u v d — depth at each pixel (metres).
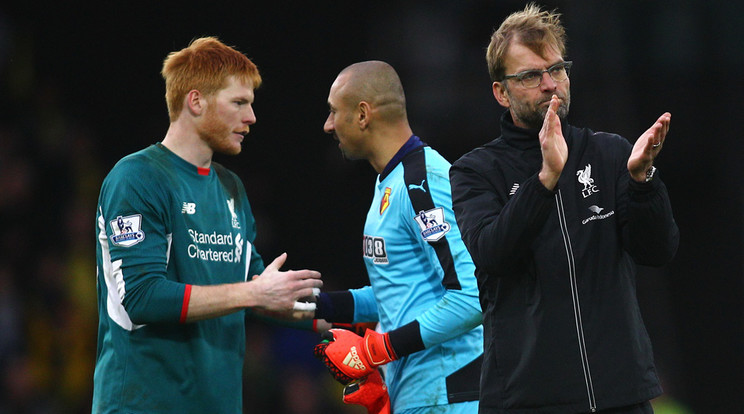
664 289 31.91
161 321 11.52
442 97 30.08
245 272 13.30
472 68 30.19
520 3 30.14
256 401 23.56
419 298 12.95
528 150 10.25
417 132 30.09
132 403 11.73
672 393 30.58
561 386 9.49
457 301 12.20
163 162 12.16
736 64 31.19
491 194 10.19
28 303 24.86
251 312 14.05
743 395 31.19
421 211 12.56
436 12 30.33
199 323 12.03
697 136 31.77
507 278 9.91
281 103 30.66
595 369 9.46
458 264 12.27
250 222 13.62
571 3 30.66
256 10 30.39
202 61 12.31
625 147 10.20
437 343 12.35
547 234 9.73
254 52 30.52
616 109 30.98
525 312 9.78
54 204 26.97
